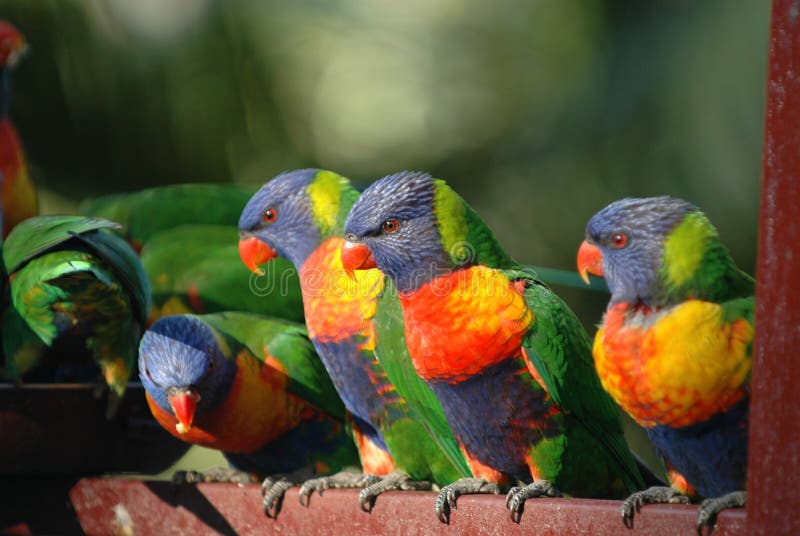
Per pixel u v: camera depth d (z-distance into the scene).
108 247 6.52
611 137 10.59
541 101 11.37
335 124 11.55
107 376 6.68
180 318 6.85
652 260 5.20
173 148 10.98
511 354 5.85
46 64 10.73
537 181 11.02
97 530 6.81
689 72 10.20
